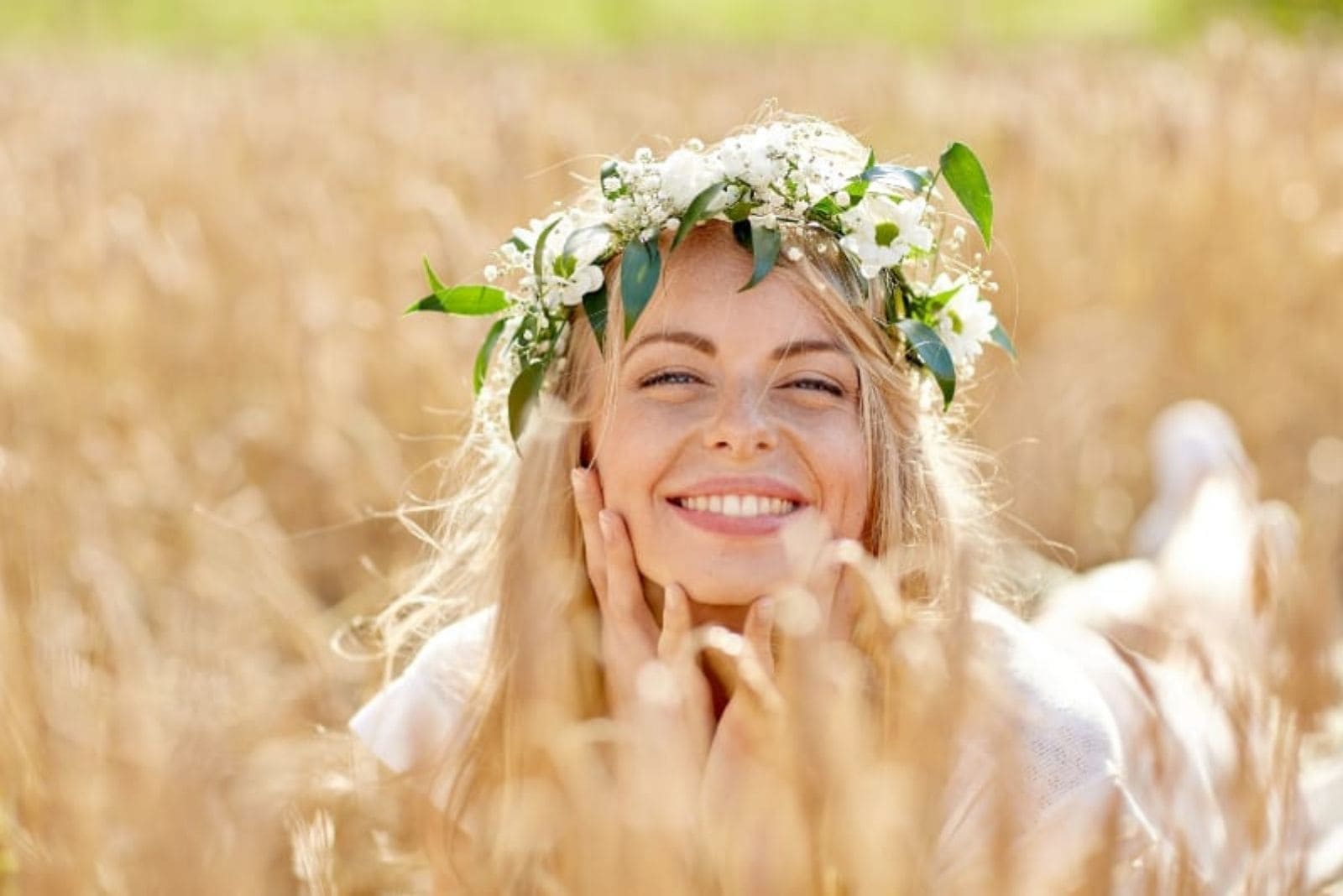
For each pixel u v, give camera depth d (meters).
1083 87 10.01
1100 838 1.87
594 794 1.74
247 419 5.36
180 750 1.89
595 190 2.65
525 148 6.89
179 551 4.27
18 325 5.48
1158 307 6.15
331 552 4.95
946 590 2.37
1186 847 2.03
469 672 2.57
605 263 2.39
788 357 2.24
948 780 1.60
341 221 6.66
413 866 2.36
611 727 1.90
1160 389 5.84
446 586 2.92
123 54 20.02
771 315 2.24
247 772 1.90
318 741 2.01
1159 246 6.37
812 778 1.62
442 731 2.50
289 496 5.12
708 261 2.27
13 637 2.43
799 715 1.61
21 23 30.48
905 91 9.70
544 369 2.44
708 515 2.23
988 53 15.64
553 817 1.86
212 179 7.86
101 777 2.12
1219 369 5.95
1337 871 3.02
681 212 2.27
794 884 1.65
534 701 1.94
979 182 2.39
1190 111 7.55
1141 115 8.06
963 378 2.57
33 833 2.22
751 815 1.78
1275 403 5.92
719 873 1.75
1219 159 6.80
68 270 5.84
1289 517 3.73
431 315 5.38
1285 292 6.31
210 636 2.42
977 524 2.66
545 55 16.91
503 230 6.14
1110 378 5.56
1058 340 5.74
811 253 2.31
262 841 1.85
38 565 2.76
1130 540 5.46
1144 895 2.02
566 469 2.44
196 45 24.42
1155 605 3.22
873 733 1.94
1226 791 2.21
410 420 5.23
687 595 2.26
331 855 1.87
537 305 2.43
